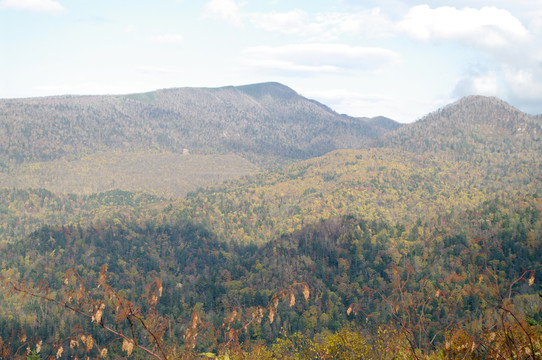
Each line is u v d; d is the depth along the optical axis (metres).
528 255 178.38
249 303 163.75
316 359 31.25
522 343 8.55
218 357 9.31
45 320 113.62
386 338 12.02
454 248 189.88
